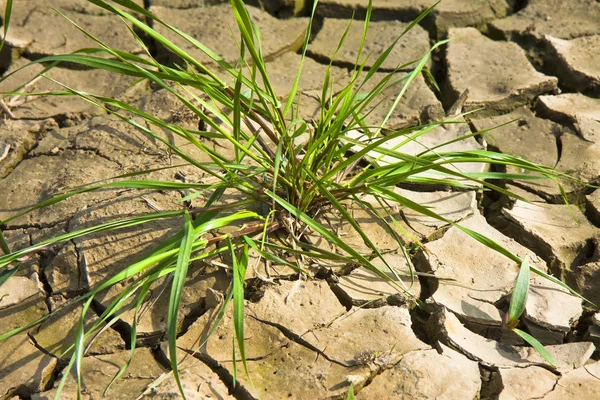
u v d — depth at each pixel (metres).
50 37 1.14
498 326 0.87
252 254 0.91
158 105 1.05
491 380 0.85
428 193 0.96
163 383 0.83
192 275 0.90
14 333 0.84
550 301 0.88
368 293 0.89
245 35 0.85
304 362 0.85
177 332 0.88
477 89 1.08
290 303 0.88
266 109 0.91
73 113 1.06
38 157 1.01
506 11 1.19
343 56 1.13
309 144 0.91
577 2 1.19
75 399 0.83
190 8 1.19
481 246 0.92
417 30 1.16
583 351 0.86
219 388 0.83
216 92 0.89
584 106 1.05
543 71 1.13
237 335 0.80
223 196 0.95
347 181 0.97
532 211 0.96
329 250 0.91
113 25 1.16
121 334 0.87
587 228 0.95
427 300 0.88
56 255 0.91
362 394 0.83
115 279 0.83
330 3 1.19
